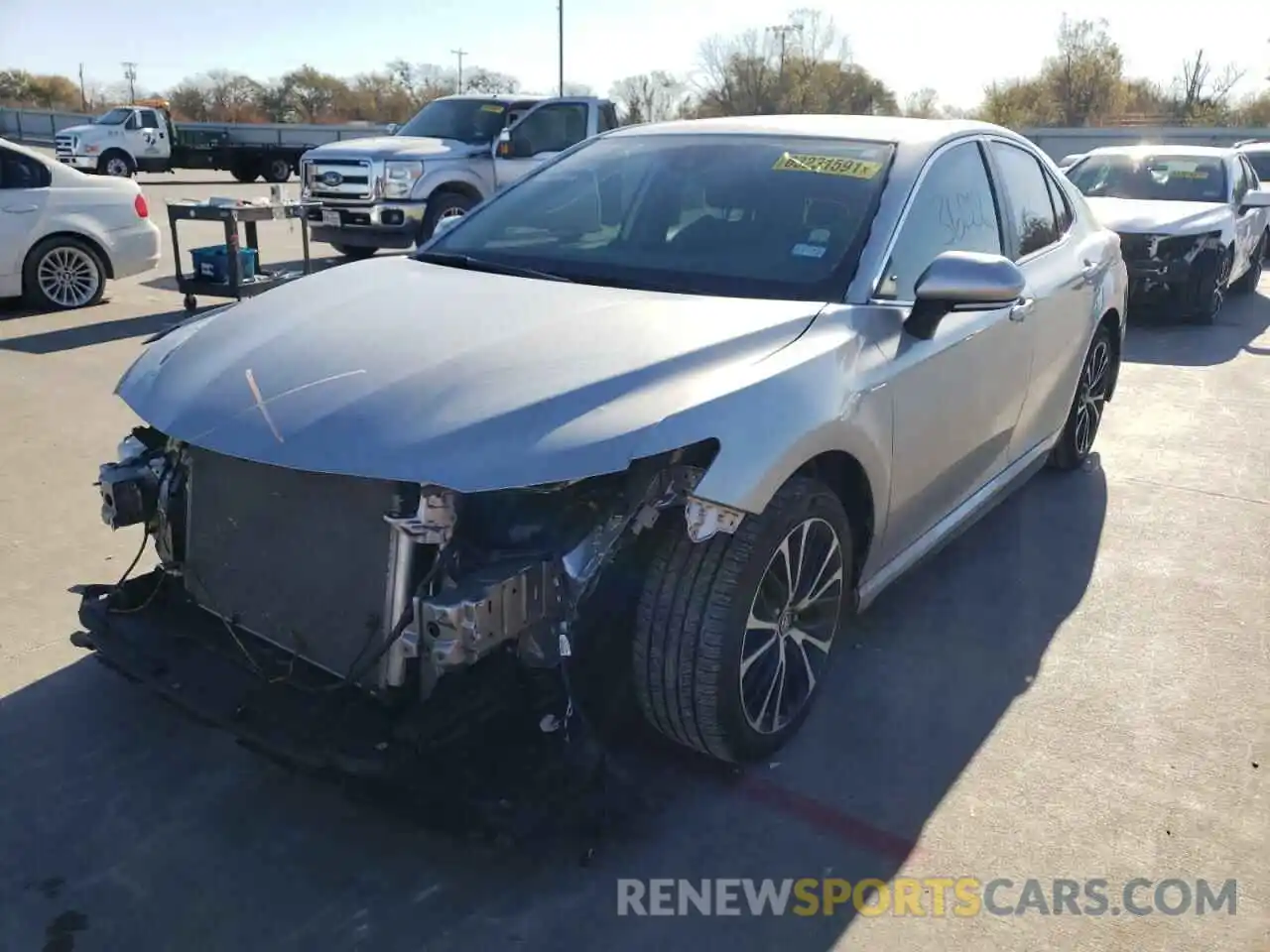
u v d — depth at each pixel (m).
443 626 2.41
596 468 2.43
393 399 2.55
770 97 56.28
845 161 3.71
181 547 3.08
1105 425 6.69
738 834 2.84
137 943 2.44
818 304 3.18
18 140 44.28
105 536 4.55
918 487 3.54
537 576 2.52
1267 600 4.25
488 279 3.39
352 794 2.63
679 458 2.61
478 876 2.68
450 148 12.46
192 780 3.01
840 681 3.59
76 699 3.37
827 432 2.87
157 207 19.48
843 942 2.49
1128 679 3.64
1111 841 2.84
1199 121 51.12
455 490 2.37
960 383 3.66
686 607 2.72
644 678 2.81
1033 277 4.36
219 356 2.95
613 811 2.91
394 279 3.43
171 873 2.66
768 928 2.53
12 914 2.51
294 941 2.46
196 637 2.92
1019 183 4.54
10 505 4.86
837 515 3.09
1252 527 5.02
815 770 3.12
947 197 3.83
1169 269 9.71
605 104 13.70
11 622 3.80
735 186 3.72
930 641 3.88
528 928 2.51
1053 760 3.19
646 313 2.99
